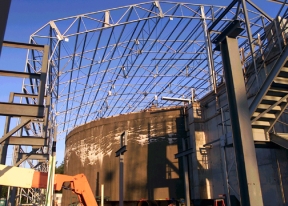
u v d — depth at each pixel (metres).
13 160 20.33
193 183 23.84
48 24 24.05
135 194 27.61
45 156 21.69
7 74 11.88
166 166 26.70
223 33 10.33
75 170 37.25
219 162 21.75
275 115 12.88
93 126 35.44
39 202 27.34
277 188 15.73
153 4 26.45
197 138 24.05
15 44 12.28
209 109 23.89
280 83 11.70
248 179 8.58
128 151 29.62
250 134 9.14
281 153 15.66
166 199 25.56
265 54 16.56
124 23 25.17
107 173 31.11
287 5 16.75
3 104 11.12
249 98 17.83
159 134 28.20
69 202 38.75
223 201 17.39
